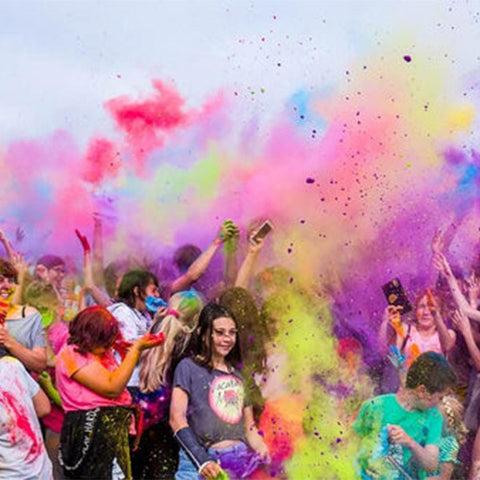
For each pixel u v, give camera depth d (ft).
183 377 19.44
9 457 16.11
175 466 19.81
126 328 20.16
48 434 20.95
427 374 19.81
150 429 19.85
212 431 19.31
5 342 18.70
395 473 19.58
